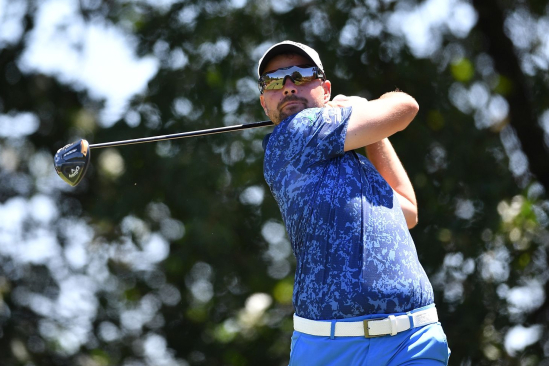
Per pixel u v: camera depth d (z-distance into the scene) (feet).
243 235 102.37
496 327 96.07
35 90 110.42
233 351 106.32
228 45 101.71
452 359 95.55
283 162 36.78
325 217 35.50
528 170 108.99
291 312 104.83
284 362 105.19
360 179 36.22
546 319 99.35
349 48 100.22
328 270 35.12
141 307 113.39
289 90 38.60
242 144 99.14
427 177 99.86
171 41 103.40
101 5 109.50
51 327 112.47
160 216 104.83
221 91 99.35
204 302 108.99
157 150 101.04
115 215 102.78
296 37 99.35
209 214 96.27
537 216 97.71
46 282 114.93
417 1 102.17
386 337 34.76
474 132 100.27
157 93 101.45
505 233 95.40
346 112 36.81
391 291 34.81
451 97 101.24
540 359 97.19
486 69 107.24
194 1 102.73
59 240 115.96
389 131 37.24
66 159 43.70
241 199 101.65
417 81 101.14
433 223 97.66
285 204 36.76
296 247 36.99
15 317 110.22
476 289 95.55
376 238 35.22
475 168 100.12
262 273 102.53
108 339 114.21
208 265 104.12
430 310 35.86
